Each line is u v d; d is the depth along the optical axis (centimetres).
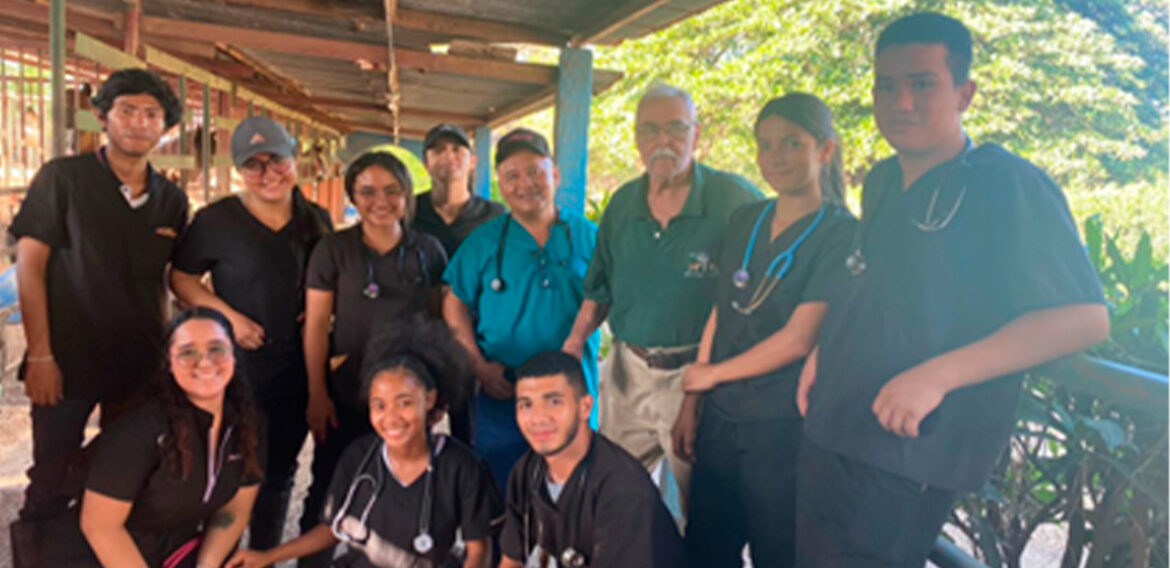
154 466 236
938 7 937
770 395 222
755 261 227
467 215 375
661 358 267
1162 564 199
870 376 171
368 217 287
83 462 256
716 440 238
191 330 234
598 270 287
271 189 287
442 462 257
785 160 214
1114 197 756
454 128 366
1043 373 190
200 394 238
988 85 866
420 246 303
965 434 161
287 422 302
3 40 803
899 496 169
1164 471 197
